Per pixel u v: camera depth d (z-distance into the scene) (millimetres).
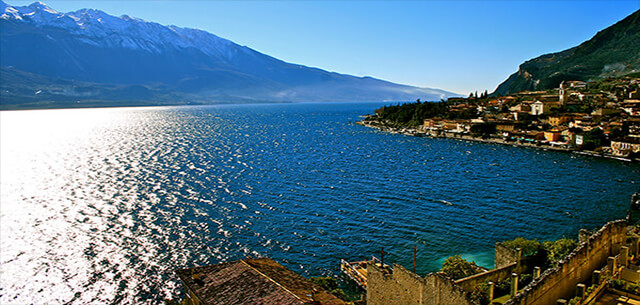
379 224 94000
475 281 52406
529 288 35938
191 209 107562
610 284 40375
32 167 178750
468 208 104625
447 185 130500
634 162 170375
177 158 191250
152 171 159375
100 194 124688
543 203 108750
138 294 68688
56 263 78625
